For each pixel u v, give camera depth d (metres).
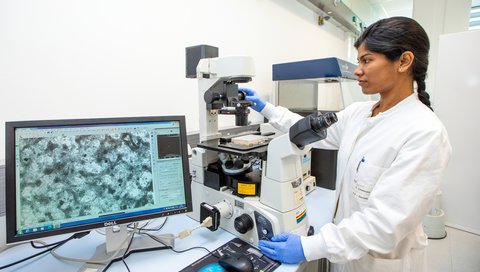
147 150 0.87
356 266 0.93
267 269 0.80
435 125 0.76
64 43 1.10
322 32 3.28
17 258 0.87
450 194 2.55
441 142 0.74
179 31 1.53
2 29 0.95
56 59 1.08
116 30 1.26
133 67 1.34
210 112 1.13
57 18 1.07
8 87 0.98
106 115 1.26
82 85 1.17
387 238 0.72
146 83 1.40
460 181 2.49
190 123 1.65
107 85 1.25
